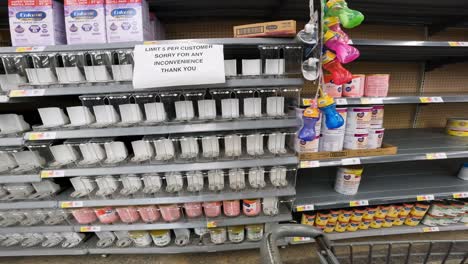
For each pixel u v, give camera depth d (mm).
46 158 1136
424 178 1626
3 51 902
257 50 1178
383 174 1704
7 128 1053
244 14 1381
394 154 1237
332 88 1130
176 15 1362
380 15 1422
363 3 1223
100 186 1176
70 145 1091
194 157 1114
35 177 1065
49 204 1156
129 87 950
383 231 1440
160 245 1304
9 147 1080
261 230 1302
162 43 915
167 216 1220
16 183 1185
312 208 1298
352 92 1153
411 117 1854
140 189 1188
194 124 1013
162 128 1005
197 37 1505
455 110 1849
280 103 1076
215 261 1361
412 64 1708
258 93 1077
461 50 1341
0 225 1234
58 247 1302
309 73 871
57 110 1029
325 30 801
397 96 1172
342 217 1398
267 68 1008
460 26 1590
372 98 1137
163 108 1037
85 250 1295
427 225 1479
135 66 882
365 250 1398
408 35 1640
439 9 1307
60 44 990
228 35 1508
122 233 1344
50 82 958
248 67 998
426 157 1249
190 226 1229
